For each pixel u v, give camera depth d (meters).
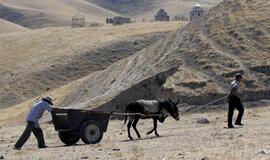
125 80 64.19
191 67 55.06
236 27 59.88
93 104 57.47
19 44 161.00
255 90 48.75
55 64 135.12
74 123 26.05
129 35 149.62
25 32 181.88
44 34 169.12
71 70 131.62
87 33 161.88
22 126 54.41
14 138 37.22
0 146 29.48
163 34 147.50
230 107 30.02
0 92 123.94
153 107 27.69
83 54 138.38
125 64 71.19
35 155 21.95
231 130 27.95
